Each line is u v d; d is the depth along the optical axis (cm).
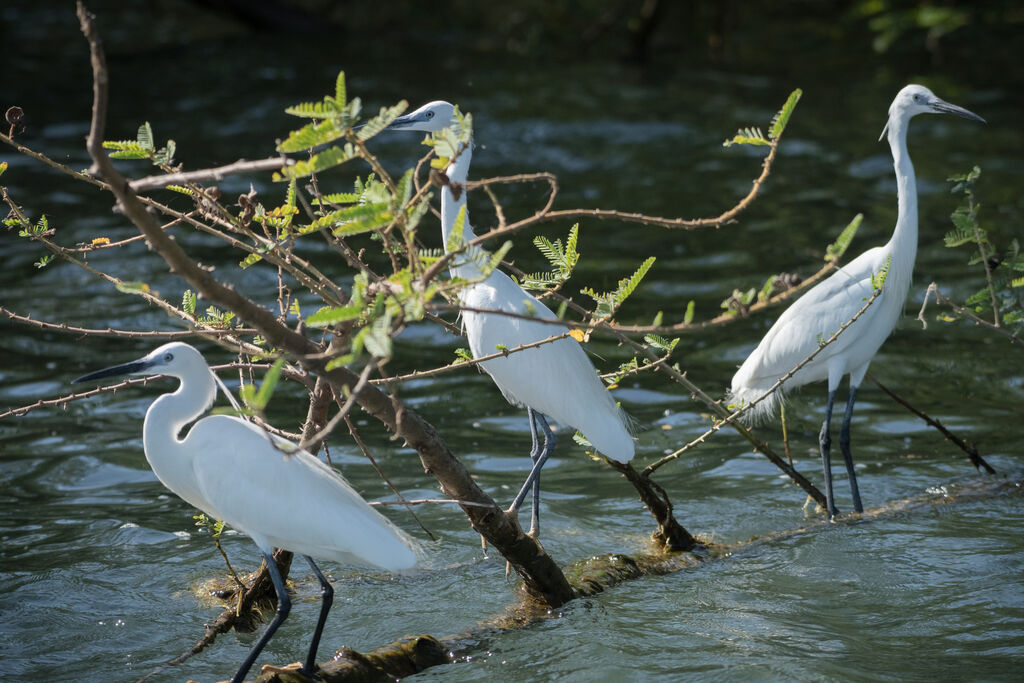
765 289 606
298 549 751
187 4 4459
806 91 3244
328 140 563
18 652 804
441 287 618
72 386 1348
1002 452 1196
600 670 775
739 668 772
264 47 3703
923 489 1118
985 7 4022
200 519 902
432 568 968
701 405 1344
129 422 1263
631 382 1420
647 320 1608
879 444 1245
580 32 3925
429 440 761
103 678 773
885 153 2603
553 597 880
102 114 544
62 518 1029
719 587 920
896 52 3816
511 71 3416
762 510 1083
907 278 1162
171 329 1530
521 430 1275
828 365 1145
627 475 984
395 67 3444
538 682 762
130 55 3603
